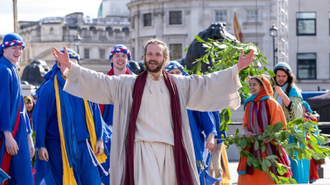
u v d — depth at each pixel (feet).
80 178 27.91
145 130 20.47
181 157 20.49
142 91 20.58
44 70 92.68
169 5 249.75
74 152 27.40
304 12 205.46
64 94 27.63
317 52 206.18
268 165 28.07
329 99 96.02
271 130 28.50
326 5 204.54
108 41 369.50
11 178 25.80
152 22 254.47
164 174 20.49
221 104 21.27
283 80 32.96
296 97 32.53
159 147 20.36
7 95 25.31
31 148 27.27
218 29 47.67
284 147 28.35
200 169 28.66
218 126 30.17
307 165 32.76
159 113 20.53
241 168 29.35
